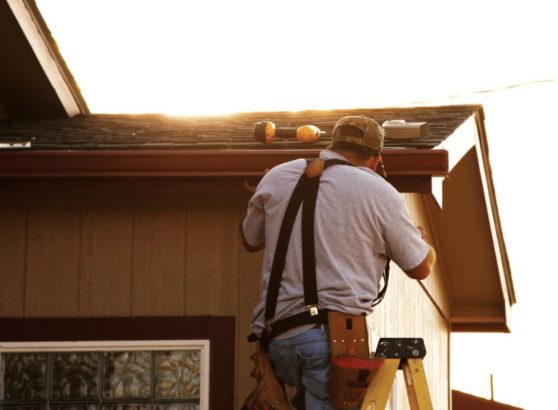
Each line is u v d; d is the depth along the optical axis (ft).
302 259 19.08
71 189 27.30
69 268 27.48
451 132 30.58
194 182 27.07
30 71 35.04
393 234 19.47
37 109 36.35
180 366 27.07
